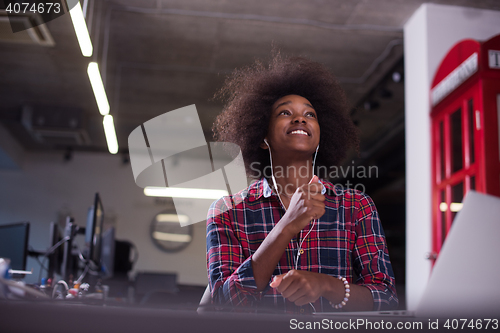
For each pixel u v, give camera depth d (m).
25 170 8.45
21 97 6.66
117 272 5.39
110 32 4.93
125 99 6.70
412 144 3.94
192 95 6.50
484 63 3.00
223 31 4.84
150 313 0.46
